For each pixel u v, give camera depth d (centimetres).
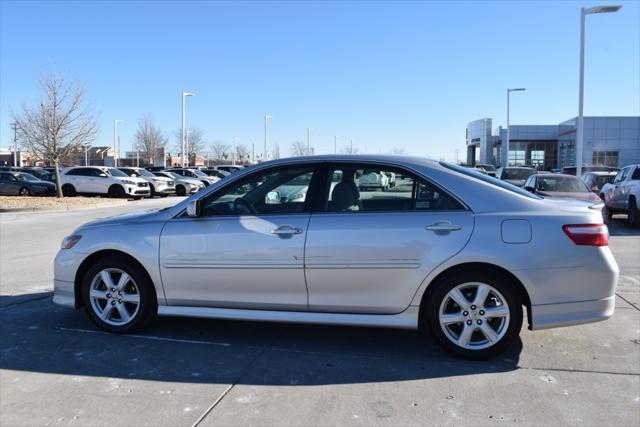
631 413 352
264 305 465
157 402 367
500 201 438
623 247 1084
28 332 513
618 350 467
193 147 7931
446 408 359
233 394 379
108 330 508
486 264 429
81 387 391
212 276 470
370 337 501
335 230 443
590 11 2091
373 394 380
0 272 809
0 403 365
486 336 435
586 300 426
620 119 5131
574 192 1299
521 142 5988
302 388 389
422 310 450
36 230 1359
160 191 3014
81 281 518
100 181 2728
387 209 447
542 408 359
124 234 493
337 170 464
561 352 461
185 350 466
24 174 2770
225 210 479
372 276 439
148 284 496
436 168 453
